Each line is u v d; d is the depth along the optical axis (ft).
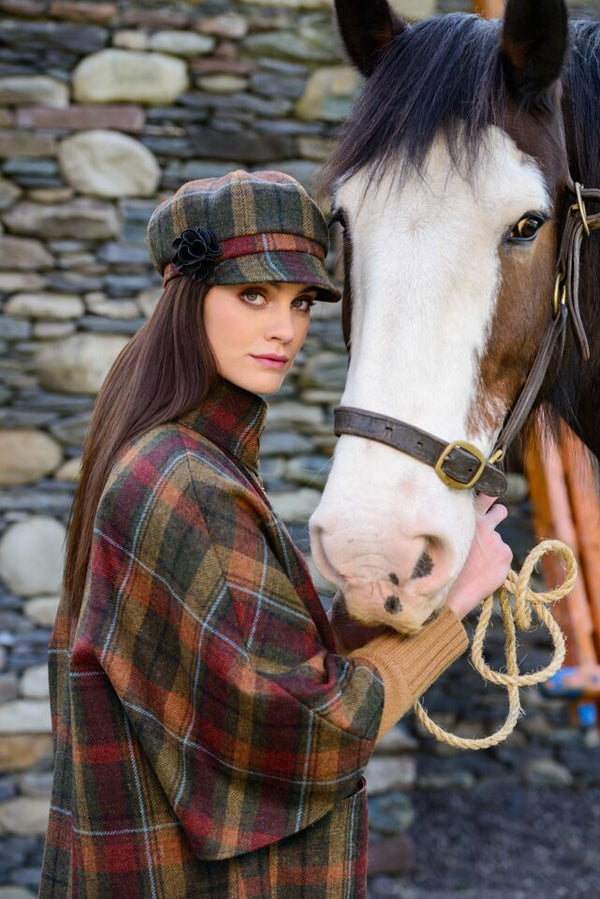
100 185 11.91
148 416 4.39
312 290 4.60
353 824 4.39
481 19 5.23
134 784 4.20
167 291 4.52
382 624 4.35
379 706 4.15
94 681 4.22
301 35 12.33
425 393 4.38
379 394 4.37
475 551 4.70
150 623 4.16
